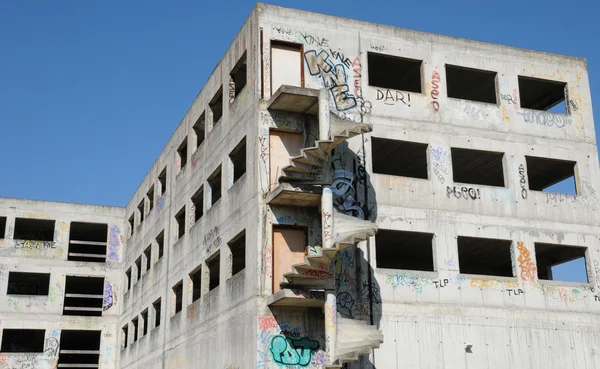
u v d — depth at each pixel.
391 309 23.84
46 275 45.78
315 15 25.64
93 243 45.91
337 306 23.03
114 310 45.09
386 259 34.00
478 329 24.78
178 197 33.97
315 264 21.05
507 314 25.38
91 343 50.75
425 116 26.53
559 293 26.41
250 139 24.33
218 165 27.94
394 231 25.08
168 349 32.19
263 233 22.75
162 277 35.09
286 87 22.34
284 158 23.81
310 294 21.31
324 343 22.30
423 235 26.70
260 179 23.30
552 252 31.19
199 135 33.78
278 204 23.11
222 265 26.02
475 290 25.23
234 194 25.52
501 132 27.64
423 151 28.58
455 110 27.12
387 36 26.73
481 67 28.11
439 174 26.08
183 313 30.48
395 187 25.25
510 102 28.20
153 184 39.78
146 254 39.91
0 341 42.00
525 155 27.80
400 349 23.59
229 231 25.64
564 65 29.66
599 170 28.86
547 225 27.17
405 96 26.42
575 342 25.97
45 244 44.66
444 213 25.70
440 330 24.28
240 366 22.91
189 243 31.02
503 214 26.61
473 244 30.28
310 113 24.25
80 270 45.03
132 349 39.75
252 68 24.89
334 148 24.67
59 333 43.31
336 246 20.95
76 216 45.94
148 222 39.94
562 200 27.77
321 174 22.41
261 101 23.97
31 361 42.25
